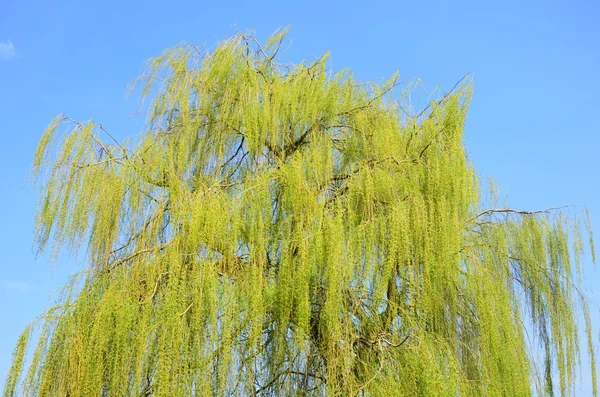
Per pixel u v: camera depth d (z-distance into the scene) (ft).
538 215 30.09
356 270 22.44
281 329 21.79
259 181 23.43
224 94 26.94
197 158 26.13
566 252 29.22
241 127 26.45
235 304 21.09
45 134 23.76
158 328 20.39
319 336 23.08
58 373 20.59
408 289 23.68
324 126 26.68
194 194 23.52
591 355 28.43
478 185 28.55
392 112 27.71
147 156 24.88
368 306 23.84
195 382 19.89
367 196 23.26
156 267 22.00
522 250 29.12
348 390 21.26
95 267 22.59
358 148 26.91
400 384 21.16
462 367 24.08
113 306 20.93
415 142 26.43
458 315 25.14
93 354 20.35
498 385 23.61
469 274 25.08
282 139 26.37
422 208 23.49
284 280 21.79
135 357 20.27
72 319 21.11
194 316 20.57
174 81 26.91
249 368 21.42
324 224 22.02
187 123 26.07
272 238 23.15
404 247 22.49
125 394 20.21
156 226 23.47
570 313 28.50
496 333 24.21
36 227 22.72
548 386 27.78
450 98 26.66
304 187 23.17
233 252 22.34
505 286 27.12
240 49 27.91
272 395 22.74
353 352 22.31
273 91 26.73
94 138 24.49
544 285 28.63
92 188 23.38
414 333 22.40
